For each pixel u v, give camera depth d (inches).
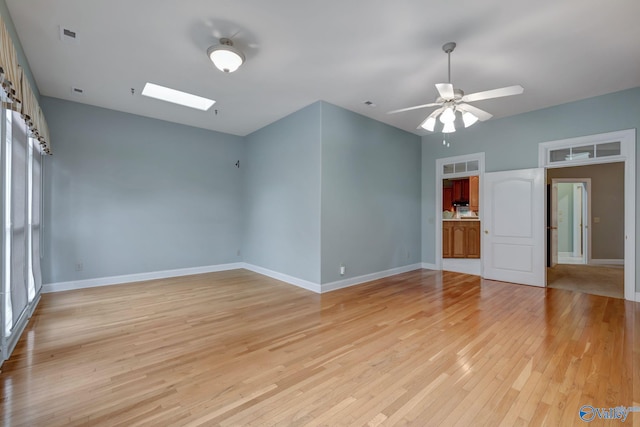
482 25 100.3
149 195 196.7
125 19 98.2
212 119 200.4
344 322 123.0
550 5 90.6
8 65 77.2
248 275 212.4
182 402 71.7
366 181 194.2
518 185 187.6
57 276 165.9
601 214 264.5
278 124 200.4
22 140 112.0
